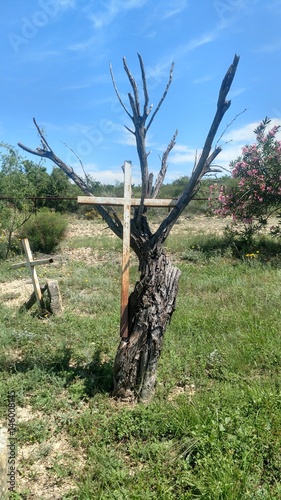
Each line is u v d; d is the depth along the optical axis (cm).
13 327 609
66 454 329
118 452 326
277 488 271
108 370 452
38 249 1339
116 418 357
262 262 954
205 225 1753
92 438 342
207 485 277
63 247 1388
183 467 299
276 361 452
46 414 387
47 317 663
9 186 1296
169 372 449
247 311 602
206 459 291
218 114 360
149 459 313
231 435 315
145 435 341
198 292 763
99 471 304
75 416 375
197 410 355
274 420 330
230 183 1356
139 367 395
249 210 1152
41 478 309
